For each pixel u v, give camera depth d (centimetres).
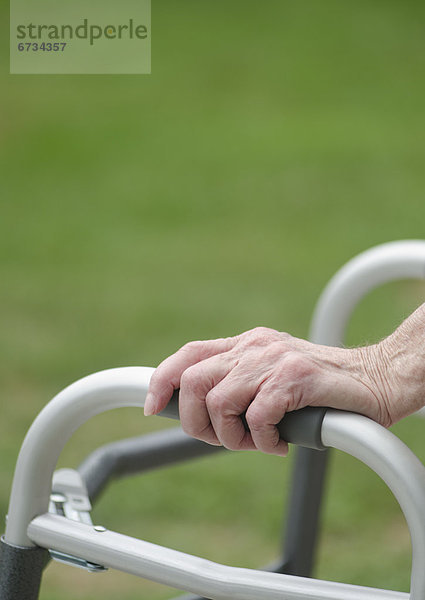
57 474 184
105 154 1530
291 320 911
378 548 491
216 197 1346
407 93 1928
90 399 160
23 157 1492
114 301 953
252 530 522
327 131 1670
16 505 164
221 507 548
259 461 612
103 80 1927
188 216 1267
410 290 971
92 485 204
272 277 1038
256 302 959
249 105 1830
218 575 145
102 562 156
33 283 1004
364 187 1386
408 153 1544
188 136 1641
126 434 647
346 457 606
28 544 164
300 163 1495
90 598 442
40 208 1283
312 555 255
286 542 253
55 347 820
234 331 884
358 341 842
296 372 141
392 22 2409
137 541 155
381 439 136
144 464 218
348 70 2069
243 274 1047
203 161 1510
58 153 1519
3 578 165
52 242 1149
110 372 160
